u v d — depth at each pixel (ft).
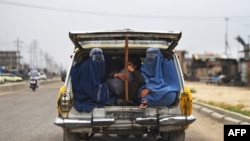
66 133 24.70
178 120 23.04
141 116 23.31
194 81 264.31
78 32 23.70
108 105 23.70
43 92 107.34
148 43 25.94
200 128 39.47
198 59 257.55
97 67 23.36
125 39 23.94
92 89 23.21
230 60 209.67
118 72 25.41
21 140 31.73
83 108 23.26
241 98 81.41
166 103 23.35
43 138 32.65
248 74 165.17
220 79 189.16
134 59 27.66
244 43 199.11
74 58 25.05
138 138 32.30
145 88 23.63
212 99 77.92
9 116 48.03
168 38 24.04
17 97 84.94
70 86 23.57
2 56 409.90
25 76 315.37
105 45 26.02
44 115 49.14
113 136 32.86
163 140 27.07
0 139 32.04
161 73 23.95
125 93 23.52
